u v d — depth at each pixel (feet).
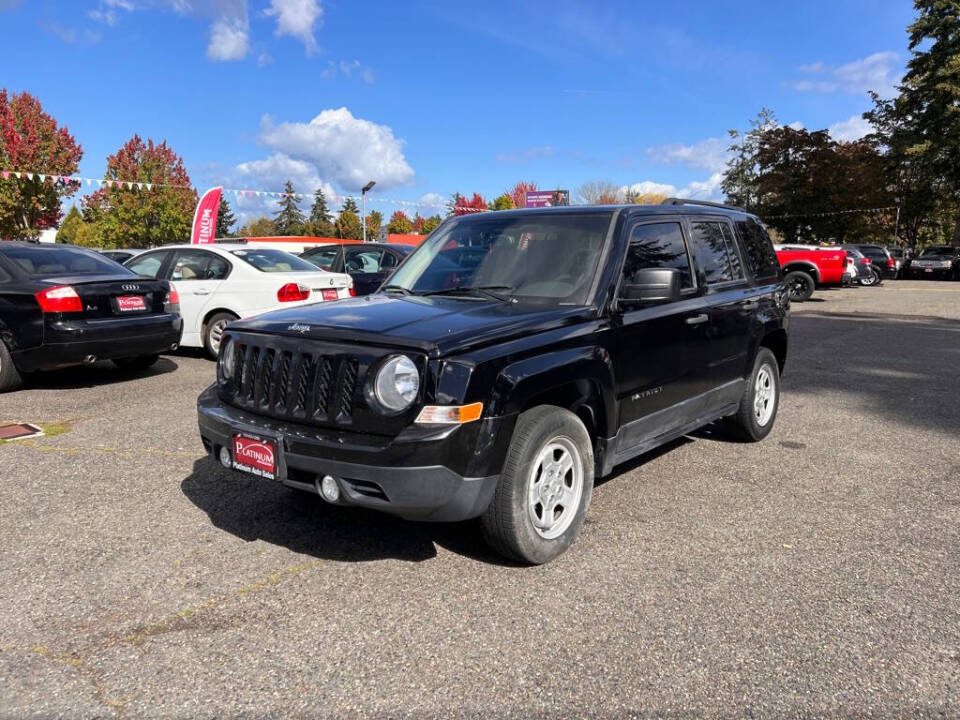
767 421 19.15
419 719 7.79
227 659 8.89
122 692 8.24
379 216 253.03
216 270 29.63
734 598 10.50
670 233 15.10
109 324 24.21
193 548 12.08
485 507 10.62
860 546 12.35
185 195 150.82
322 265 38.68
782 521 13.47
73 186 127.34
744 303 17.08
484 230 14.87
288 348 11.09
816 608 10.23
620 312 12.87
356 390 10.27
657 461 17.25
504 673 8.63
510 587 10.80
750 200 178.91
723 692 8.28
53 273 24.49
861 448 18.43
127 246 142.61
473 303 12.64
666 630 9.61
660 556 11.91
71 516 13.41
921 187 144.46
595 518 13.56
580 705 8.04
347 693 8.23
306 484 10.70
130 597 10.43
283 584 10.86
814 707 8.03
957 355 34.04
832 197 140.36
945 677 8.60
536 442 10.91
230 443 11.47
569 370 11.35
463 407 9.97
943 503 14.47
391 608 10.16
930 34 134.41
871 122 153.48
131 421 20.34
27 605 10.17
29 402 22.70
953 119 129.70
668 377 14.26
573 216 14.14
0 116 119.85
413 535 12.71
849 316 53.21
